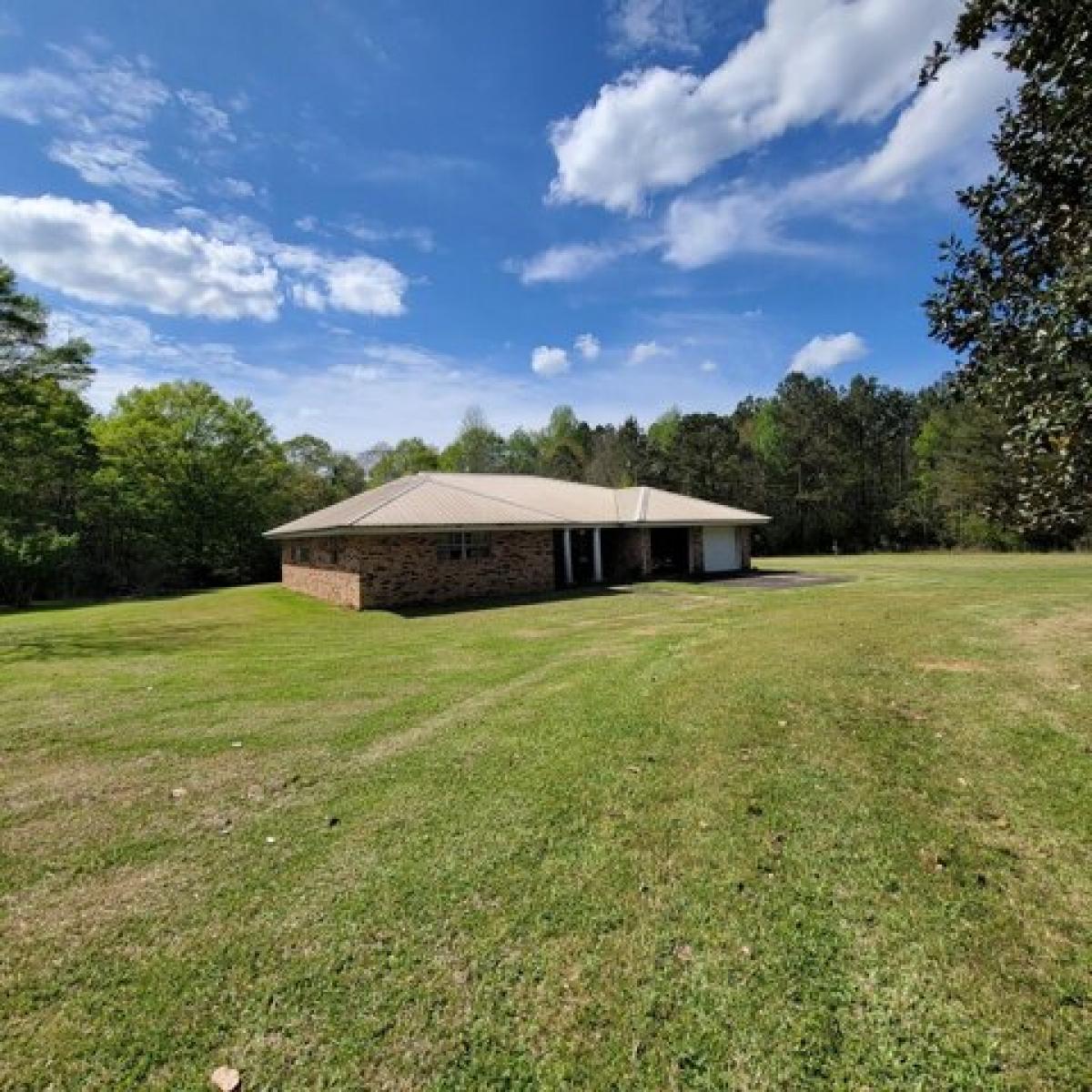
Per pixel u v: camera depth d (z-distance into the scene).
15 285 15.96
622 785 4.11
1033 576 17.92
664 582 19.86
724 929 2.65
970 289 3.47
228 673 8.12
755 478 40.47
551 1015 2.24
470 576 16.77
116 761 5.00
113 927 2.84
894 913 2.71
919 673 6.51
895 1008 2.20
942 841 3.29
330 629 12.22
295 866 3.31
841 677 6.44
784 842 3.33
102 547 28.11
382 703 6.39
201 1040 2.19
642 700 6.02
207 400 30.95
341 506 20.72
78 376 17.56
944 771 4.13
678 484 40.53
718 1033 2.13
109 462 28.34
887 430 44.50
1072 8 2.66
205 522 30.86
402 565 15.68
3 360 16.27
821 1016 2.18
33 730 5.87
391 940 2.68
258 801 4.16
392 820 3.79
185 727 5.82
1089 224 2.85
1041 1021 2.12
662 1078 1.97
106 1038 2.21
